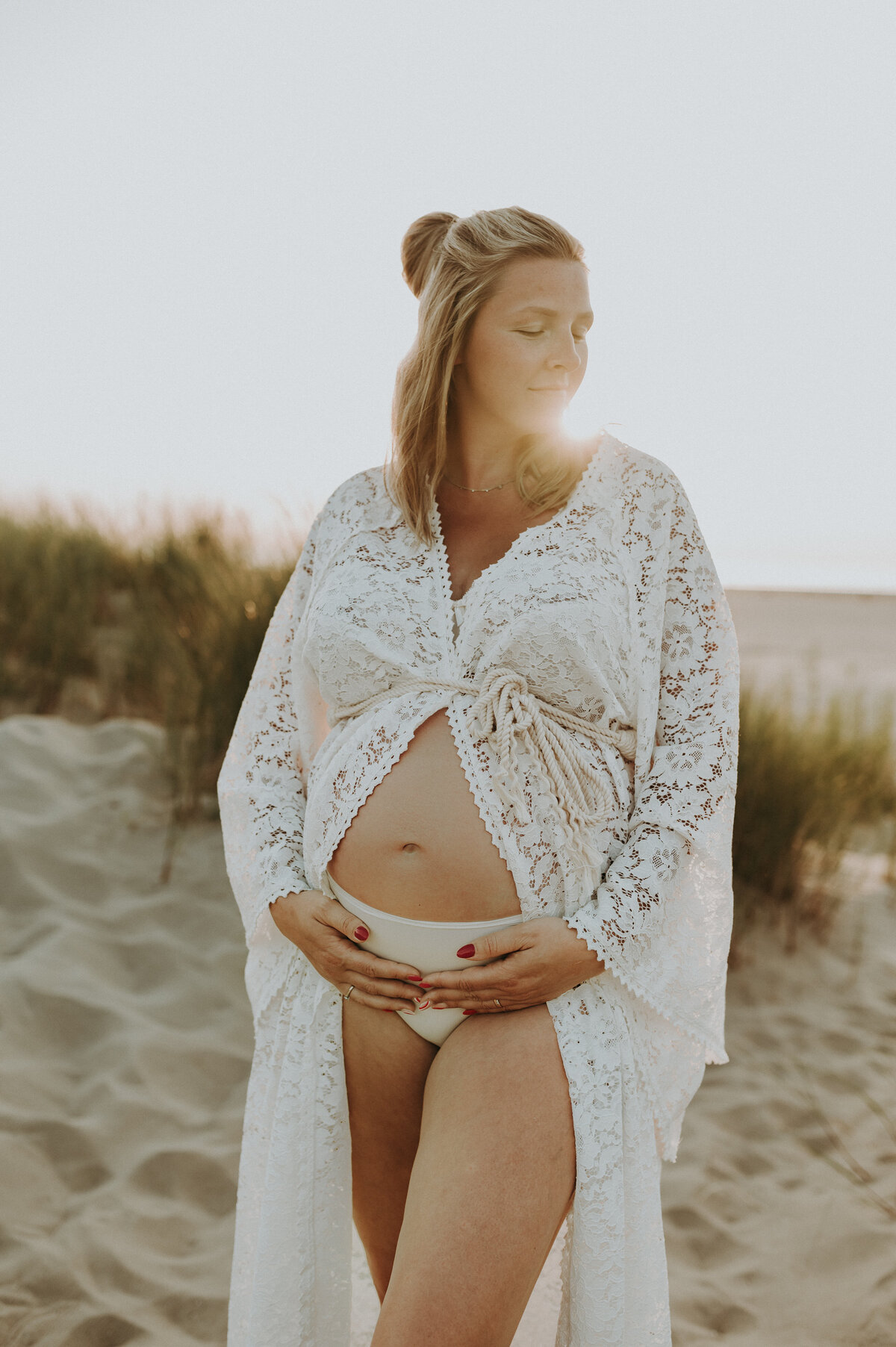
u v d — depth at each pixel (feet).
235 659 14.39
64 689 16.37
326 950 4.81
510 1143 4.16
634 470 5.07
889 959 12.96
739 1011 11.71
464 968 4.57
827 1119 9.66
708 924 4.84
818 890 13.82
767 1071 10.46
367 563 5.20
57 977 10.23
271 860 5.28
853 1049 10.94
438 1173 4.11
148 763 14.24
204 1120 8.86
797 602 67.51
